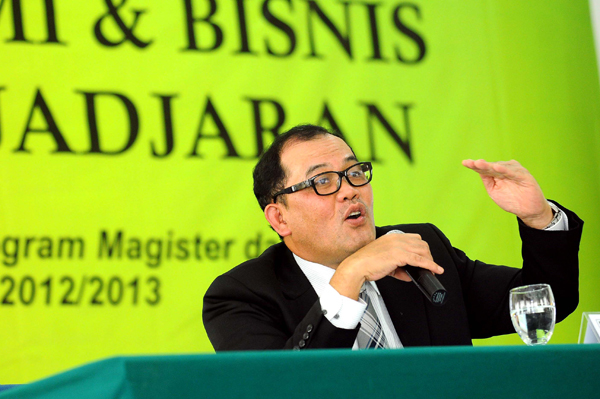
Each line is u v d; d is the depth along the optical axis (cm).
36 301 498
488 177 308
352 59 570
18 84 521
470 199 561
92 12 541
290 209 330
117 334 503
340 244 325
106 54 537
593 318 258
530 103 582
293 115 555
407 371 166
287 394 161
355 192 325
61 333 496
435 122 571
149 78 540
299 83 561
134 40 543
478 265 369
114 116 530
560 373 171
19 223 504
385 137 562
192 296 517
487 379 168
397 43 579
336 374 163
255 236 534
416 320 325
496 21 590
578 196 572
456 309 335
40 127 519
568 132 580
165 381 157
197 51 550
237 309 321
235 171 539
